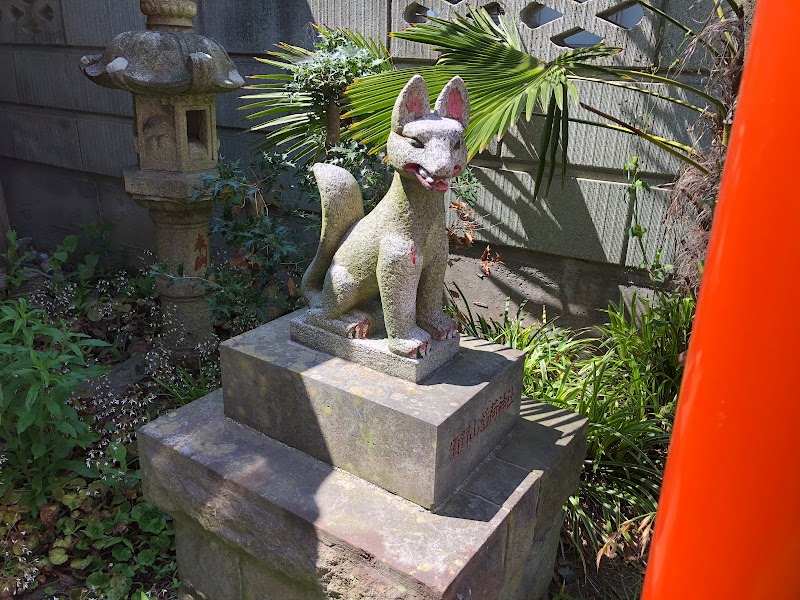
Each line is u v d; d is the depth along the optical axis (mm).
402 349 1795
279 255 2799
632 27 2814
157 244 3266
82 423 2461
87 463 2529
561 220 3154
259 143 3803
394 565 1539
